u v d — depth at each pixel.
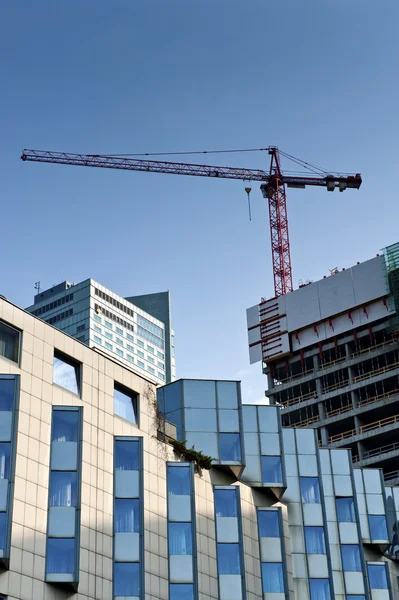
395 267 145.75
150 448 66.00
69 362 63.44
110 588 58.78
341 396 144.75
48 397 60.44
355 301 148.38
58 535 56.91
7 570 53.12
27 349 60.34
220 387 75.50
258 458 75.19
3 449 56.28
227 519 69.31
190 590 63.03
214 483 70.94
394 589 84.88
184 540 64.81
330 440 143.00
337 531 79.50
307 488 78.88
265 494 74.56
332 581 74.75
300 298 155.88
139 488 63.16
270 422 77.12
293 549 75.69
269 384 156.00
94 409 63.22
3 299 60.12
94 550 58.47
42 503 57.12
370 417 142.75
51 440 59.59
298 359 153.62
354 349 151.00
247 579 68.12
